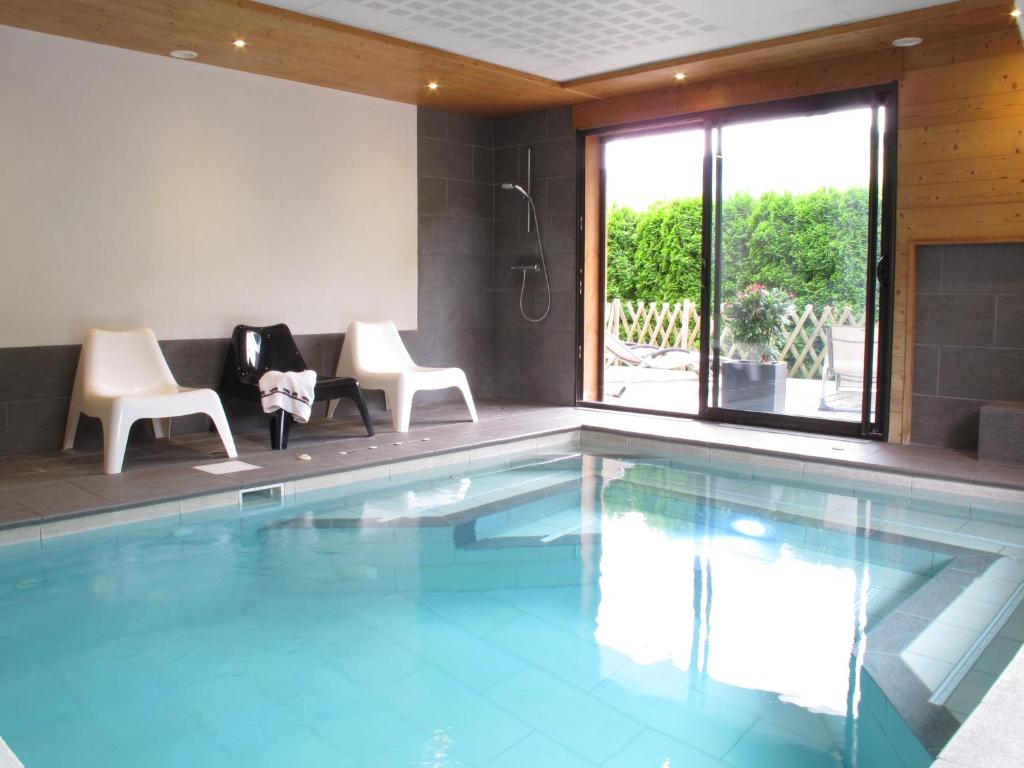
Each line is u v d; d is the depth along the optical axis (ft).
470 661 8.65
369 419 18.74
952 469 15.28
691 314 27.25
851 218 18.44
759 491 15.51
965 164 16.55
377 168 22.15
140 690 8.00
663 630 9.40
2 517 11.91
